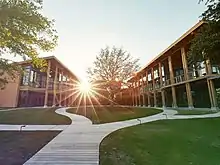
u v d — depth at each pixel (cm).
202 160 539
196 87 2280
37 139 793
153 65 2972
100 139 774
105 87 2586
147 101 3416
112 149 632
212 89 1752
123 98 3909
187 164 510
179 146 664
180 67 2634
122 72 2572
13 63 848
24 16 566
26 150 630
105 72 2555
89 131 950
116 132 905
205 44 655
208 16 654
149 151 612
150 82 3362
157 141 727
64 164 498
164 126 1030
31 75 2628
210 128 932
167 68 2858
